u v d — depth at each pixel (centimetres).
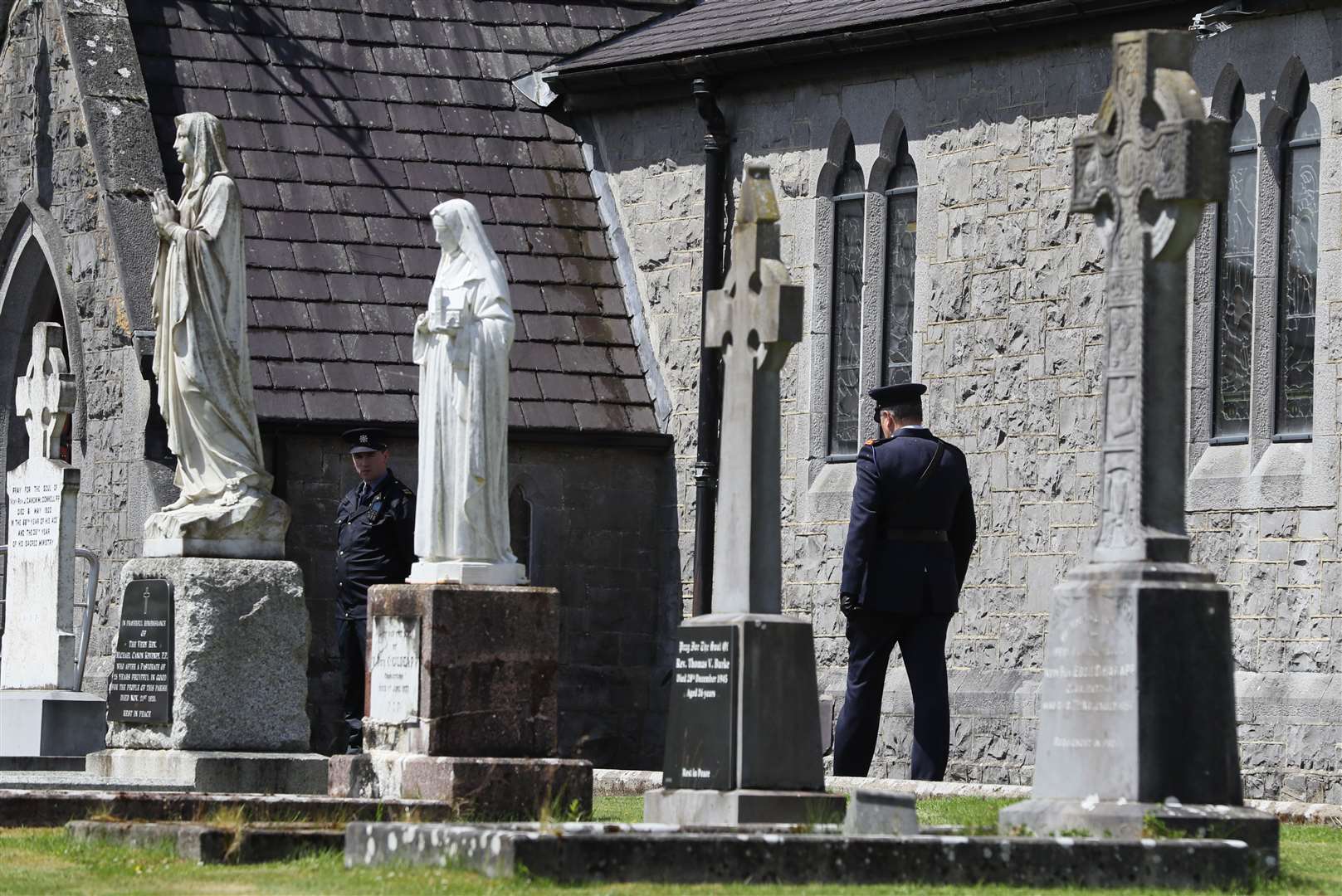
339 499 7456
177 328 5769
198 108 7919
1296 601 6362
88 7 7900
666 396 7919
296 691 5703
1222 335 6662
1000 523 7019
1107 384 3812
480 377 5022
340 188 7931
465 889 3266
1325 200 6412
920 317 7275
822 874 3412
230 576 5662
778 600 4200
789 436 7644
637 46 8162
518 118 8319
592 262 8119
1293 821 5125
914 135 7338
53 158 8012
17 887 3509
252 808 4500
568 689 7775
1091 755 3678
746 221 4275
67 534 6391
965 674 7050
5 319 8412
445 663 4906
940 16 7062
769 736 4094
